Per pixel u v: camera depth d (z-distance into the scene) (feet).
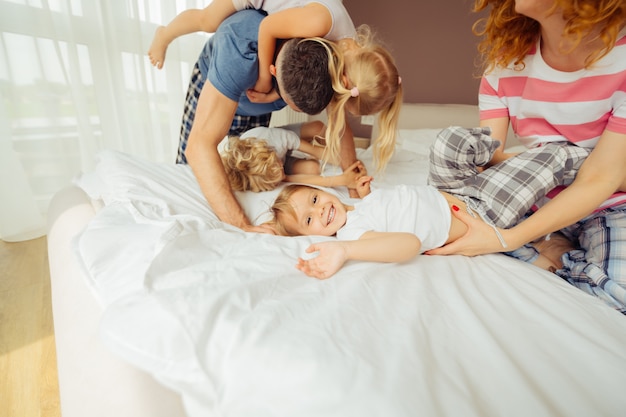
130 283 1.94
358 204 3.43
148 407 1.42
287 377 1.40
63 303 2.12
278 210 3.56
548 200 3.14
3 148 5.05
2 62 4.89
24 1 4.85
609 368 1.67
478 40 8.04
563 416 1.41
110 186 3.15
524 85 3.04
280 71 2.77
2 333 3.51
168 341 1.51
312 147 4.67
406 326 1.75
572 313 2.14
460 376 1.49
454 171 3.19
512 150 6.62
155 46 4.63
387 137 3.46
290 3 3.10
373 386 1.34
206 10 3.89
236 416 1.33
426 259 2.79
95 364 1.65
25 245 5.26
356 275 2.26
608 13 2.03
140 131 6.46
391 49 8.81
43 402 2.82
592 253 2.72
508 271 2.71
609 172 2.50
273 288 1.98
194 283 1.89
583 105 2.67
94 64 5.68
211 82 2.97
